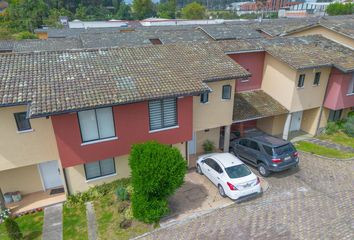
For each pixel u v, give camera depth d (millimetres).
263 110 21750
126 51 18312
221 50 20609
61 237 13727
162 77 16109
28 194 17125
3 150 14398
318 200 15336
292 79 21344
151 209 13789
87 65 16172
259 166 18047
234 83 18781
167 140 16906
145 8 112625
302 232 13031
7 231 13242
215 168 16438
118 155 15828
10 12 81062
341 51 23609
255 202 15391
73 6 105938
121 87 14688
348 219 13711
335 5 88312
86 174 16531
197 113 18453
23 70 14992
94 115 14539
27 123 14484
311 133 25016
